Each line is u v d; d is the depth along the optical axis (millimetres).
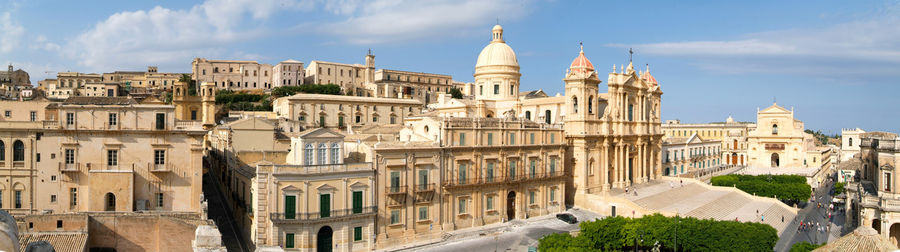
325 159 76375
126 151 73750
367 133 106562
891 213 73500
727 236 67062
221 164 100625
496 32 137250
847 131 171250
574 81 109188
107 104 77000
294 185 71188
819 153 172250
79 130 72062
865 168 98125
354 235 76125
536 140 100062
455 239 84375
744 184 126500
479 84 136000
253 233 72625
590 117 110438
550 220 96938
